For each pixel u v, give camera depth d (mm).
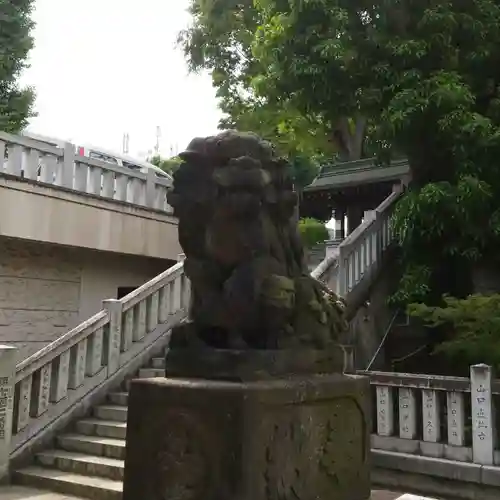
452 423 6324
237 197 3652
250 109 17594
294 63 10984
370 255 10531
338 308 4441
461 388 6289
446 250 10281
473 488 5980
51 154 10789
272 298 3549
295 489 3439
